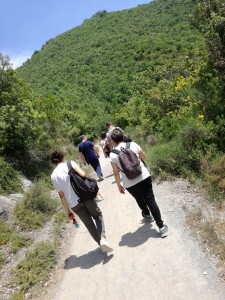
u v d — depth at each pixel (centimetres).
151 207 508
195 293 386
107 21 12462
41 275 527
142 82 3872
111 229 609
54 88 7481
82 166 1402
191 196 641
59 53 11062
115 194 806
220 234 488
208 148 756
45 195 805
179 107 1272
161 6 11500
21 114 1170
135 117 2925
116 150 513
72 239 635
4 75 1284
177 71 1903
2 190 905
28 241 648
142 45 8262
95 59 8975
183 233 510
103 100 6894
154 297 399
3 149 1116
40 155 1236
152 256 478
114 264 494
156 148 852
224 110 904
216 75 945
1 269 571
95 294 445
